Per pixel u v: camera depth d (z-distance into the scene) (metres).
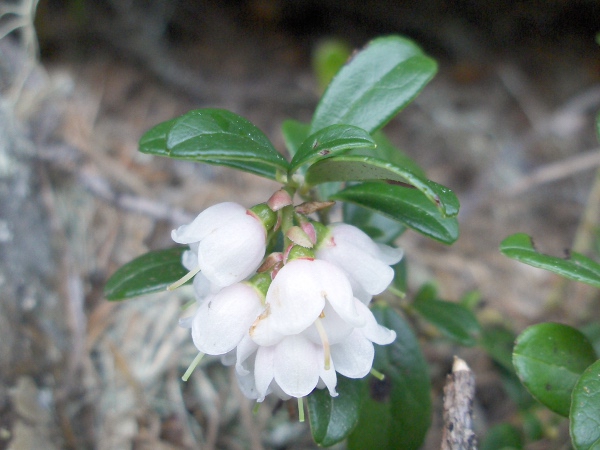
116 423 0.09
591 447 0.05
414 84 0.06
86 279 0.10
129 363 0.09
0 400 0.08
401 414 0.07
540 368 0.06
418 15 0.16
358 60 0.06
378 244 0.06
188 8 0.16
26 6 0.11
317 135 0.05
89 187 0.11
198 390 0.09
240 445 0.09
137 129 0.13
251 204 0.12
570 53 0.16
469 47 0.16
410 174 0.05
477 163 0.14
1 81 0.11
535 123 0.15
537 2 0.15
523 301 0.12
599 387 0.05
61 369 0.09
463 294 0.12
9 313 0.08
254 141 0.05
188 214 0.11
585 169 0.14
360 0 0.16
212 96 0.15
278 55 0.16
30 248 0.09
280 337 0.05
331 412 0.06
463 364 0.06
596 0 0.15
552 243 0.13
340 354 0.05
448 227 0.06
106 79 0.14
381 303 0.07
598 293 0.11
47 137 0.11
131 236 0.11
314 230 0.05
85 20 0.14
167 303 0.10
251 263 0.05
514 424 0.09
